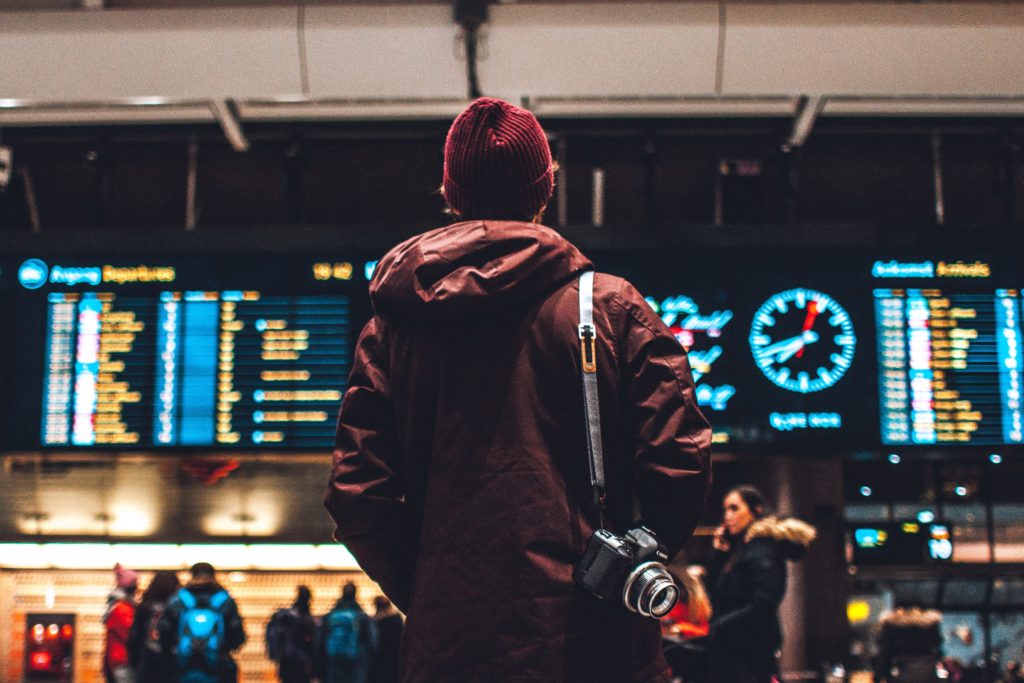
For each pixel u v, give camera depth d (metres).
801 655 10.23
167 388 8.05
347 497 1.80
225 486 11.00
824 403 8.02
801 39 7.09
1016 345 8.09
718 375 8.06
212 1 7.12
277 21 7.04
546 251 1.77
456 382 1.77
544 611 1.67
